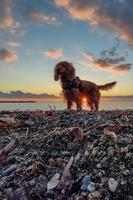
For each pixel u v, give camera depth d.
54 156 0.96
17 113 1.53
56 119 1.35
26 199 0.81
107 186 0.80
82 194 0.79
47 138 1.09
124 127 1.05
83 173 0.86
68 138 1.04
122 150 0.90
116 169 0.84
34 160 0.96
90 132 1.05
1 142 1.18
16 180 0.89
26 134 1.22
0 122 1.33
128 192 0.78
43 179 0.87
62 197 0.80
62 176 0.86
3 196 0.83
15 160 1.00
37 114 1.48
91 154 0.92
